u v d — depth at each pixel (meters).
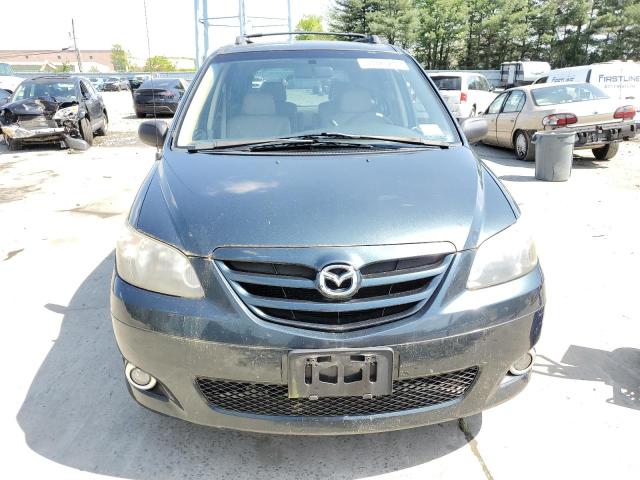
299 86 3.29
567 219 5.86
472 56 51.38
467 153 2.82
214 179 2.44
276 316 1.99
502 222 2.26
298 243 2.03
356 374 1.96
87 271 4.60
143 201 2.41
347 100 3.23
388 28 46.03
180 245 2.11
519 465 2.29
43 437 2.51
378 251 2.01
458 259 2.07
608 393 2.77
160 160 2.86
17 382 2.97
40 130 11.19
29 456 2.39
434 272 2.04
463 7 49.53
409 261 2.04
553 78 13.49
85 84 13.29
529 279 2.20
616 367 3.01
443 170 2.53
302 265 1.99
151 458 2.36
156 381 2.16
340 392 1.97
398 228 2.08
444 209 2.20
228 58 3.51
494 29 48.97
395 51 3.65
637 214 6.03
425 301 2.02
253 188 2.33
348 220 2.10
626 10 45.72
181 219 2.20
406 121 3.15
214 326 1.98
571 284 4.11
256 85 3.29
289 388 1.97
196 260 2.06
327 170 2.49
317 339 1.94
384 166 2.55
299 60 3.44
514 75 31.14
